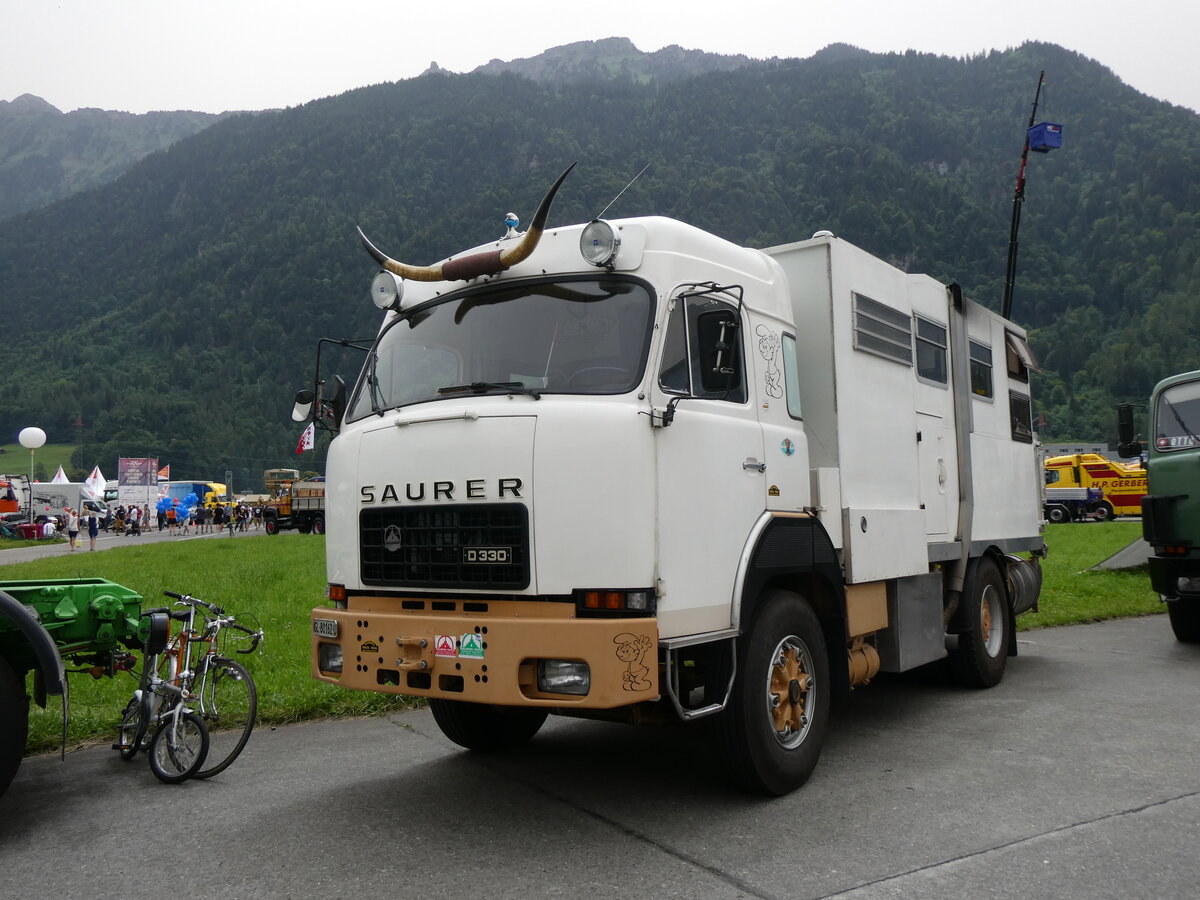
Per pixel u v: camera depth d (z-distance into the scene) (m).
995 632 8.61
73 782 5.87
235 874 4.28
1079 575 17.38
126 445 171.25
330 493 5.55
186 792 5.58
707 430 5.09
